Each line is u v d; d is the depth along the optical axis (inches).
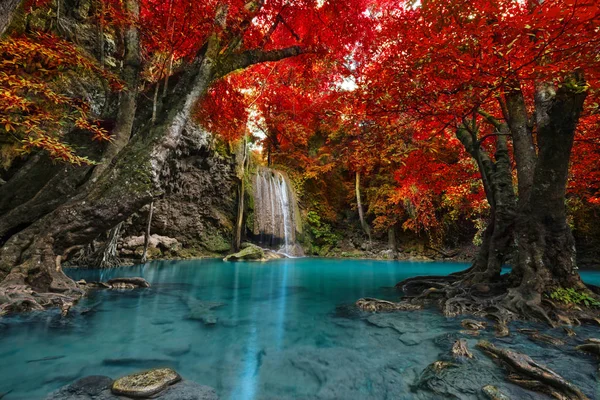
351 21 355.9
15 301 162.2
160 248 515.5
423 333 156.9
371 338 149.6
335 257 736.3
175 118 244.7
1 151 233.0
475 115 249.4
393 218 721.6
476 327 164.9
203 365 115.4
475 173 403.9
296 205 786.2
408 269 482.0
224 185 635.5
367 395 94.7
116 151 246.1
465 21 173.8
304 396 93.5
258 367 115.2
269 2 345.7
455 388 97.0
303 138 790.5
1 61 171.9
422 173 377.7
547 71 142.2
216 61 273.9
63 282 195.5
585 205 525.3
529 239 205.9
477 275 239.9
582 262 553.6
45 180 235.3
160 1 266.2
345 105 267.0
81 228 205.2
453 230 706.8
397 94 210.7
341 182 858.8
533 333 151.6
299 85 614.5
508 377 103.7
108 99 296.0
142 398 87.0
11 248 188.7
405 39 218.7
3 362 110.1
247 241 668.1
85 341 134.3
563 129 175.8
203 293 253.4
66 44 199.3
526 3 159.3
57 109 243.9
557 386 93.0
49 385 94.1
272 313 196.1
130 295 231.3
